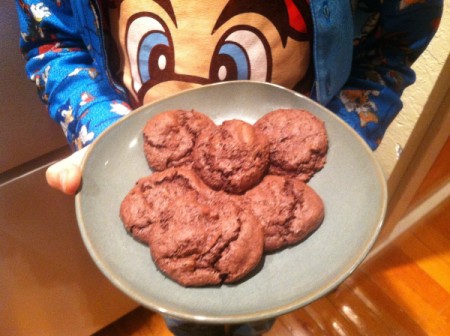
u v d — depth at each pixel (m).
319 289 0.27
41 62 0.41
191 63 0.34
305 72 0.37
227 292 0.29
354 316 0.73
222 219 0.31
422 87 0.54
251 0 0.32
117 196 0.34
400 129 0.60
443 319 0.72
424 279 0.77
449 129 0.59
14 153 0.47
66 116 0.39
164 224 0.31
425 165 0.65
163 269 0.30
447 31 0.48
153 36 0.33
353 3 0.36
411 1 0.36
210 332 0.41
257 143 0.34
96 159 0.33
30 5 0.39
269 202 0.32
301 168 0.34
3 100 0.43
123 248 0.31
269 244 0.31
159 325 0.74
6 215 0.50
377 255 0.81
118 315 0.73
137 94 0.38
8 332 0.62
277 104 0.37
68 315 0.67
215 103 0.37
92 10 0.34
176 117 0.36
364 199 0.31
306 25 0.34
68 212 0.55
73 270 0.62
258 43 0.34
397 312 0.73
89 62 0.42
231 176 0.33
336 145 0.35
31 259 0.56
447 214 0.85
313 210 0.32
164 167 0.35
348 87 0.41
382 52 0.41
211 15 0.32
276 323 0.72
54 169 0.32
